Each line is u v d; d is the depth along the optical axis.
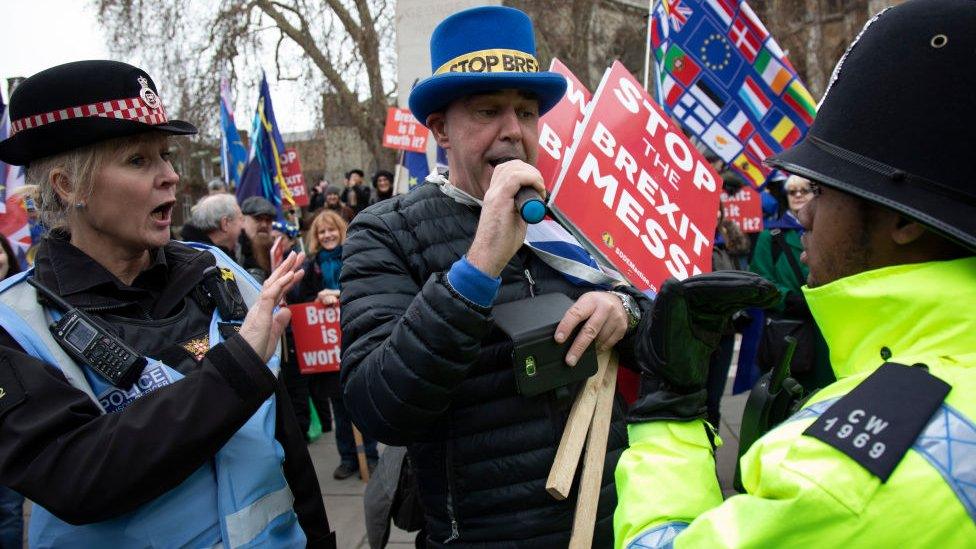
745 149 3.99
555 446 1.44
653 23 3.99
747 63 3.91
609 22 21.77
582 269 1.58
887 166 0.79
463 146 1.48
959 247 0.80
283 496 1.45
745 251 4.66
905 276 0.80
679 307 1.00
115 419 1.19
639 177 1.62
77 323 1.28
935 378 0.73
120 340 1.31
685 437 1.02
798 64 21.39
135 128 1.34
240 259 4.95
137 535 1.26
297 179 8.60
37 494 1.15
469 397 1.44
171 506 1.29
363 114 20.56
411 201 1.57
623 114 1.63
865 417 0.73
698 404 1.04
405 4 7.15
